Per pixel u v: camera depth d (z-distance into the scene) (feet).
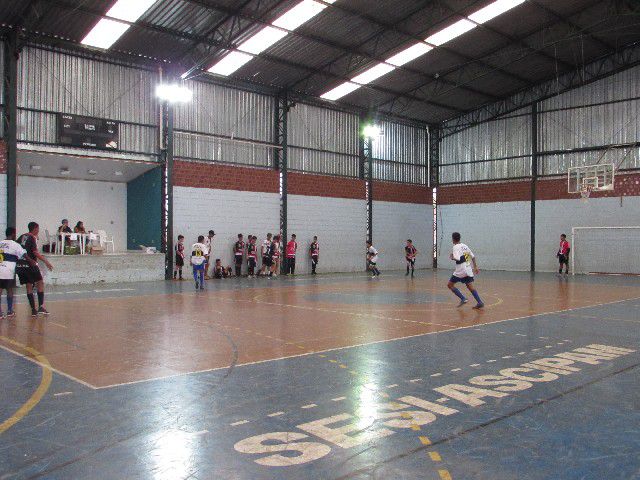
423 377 19.62
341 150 91.25
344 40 69.10
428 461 12.12
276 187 81.92
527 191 93.25
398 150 100.37
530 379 19.35
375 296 49.98
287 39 66.95
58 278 61.72
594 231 86.07
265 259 78.02
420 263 103.50
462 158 101.86
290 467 11.76
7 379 19.27
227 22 61.77
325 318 34.99
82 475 11.28
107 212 75.41
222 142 76.69
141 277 68.18
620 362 22.11
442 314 37.11
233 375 19.86
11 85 58.59
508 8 65.51
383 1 61.21
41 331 29.55
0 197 58.49
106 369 20.80
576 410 15.80
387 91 85.56
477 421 14.83
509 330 30.22
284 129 81.97
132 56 66.59
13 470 11.50
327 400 16.74
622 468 11.75
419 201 103.45
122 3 55.36
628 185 82.79
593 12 68.08
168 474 11.37
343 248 90.94
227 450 12.67
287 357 23.04
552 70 86.28
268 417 15.08
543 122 91.35
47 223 70.54
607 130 84.58
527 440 13.42
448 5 63.67
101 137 65.31
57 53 62.69
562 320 34.09
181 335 28.43
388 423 14.65
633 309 39.81
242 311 38.52
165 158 70.59
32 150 60.80
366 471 11.57
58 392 17.56
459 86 83.97
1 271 34.30
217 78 74.90
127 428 14.14
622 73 83.05
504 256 96.17
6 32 58.08
